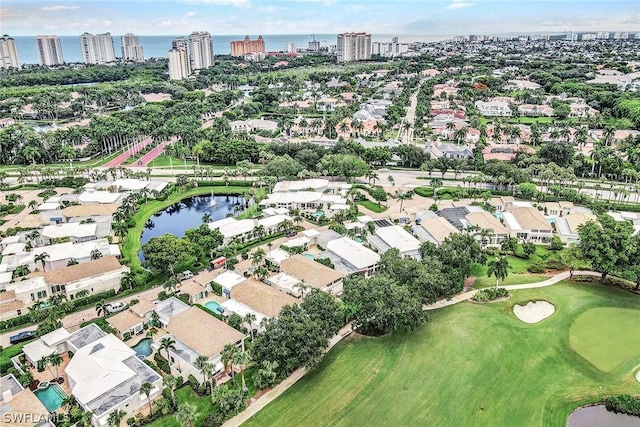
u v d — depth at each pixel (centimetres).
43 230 16375
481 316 11994
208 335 10375
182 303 12188
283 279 13450
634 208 18825
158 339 11012
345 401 9225
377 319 10775
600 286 13512
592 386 9775
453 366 10238
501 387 9694
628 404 9138
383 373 9988
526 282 13800
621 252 13175
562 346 10962
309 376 9906
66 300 12850
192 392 9519
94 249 15062
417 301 11044
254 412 8931
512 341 11069
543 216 17525
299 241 15950
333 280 13112
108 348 10138
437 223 16650
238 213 19600
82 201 19450
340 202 19450
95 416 8444
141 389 9019
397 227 16600
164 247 13825
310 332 9838
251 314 11225
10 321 11781
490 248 15838
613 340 11150
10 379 9594
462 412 9031
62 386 9694
